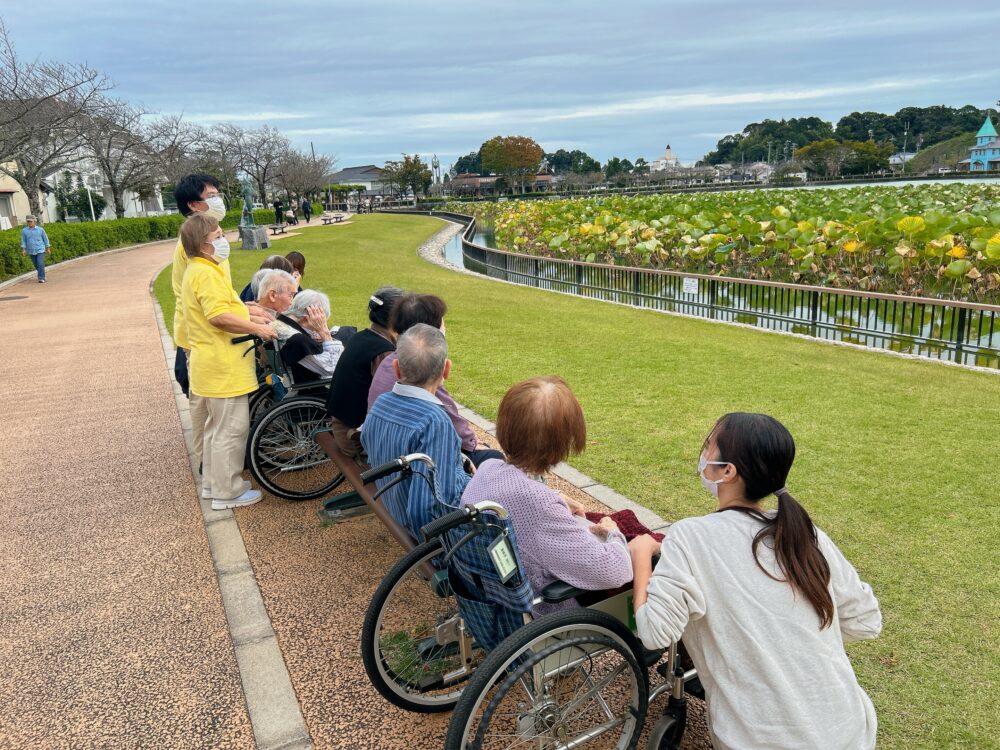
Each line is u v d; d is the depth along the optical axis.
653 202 31.08
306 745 2.52
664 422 5.84
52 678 2.91
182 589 3.55
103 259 24.20
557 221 25.02
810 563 1.92
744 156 169.12
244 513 4.35
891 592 3.29
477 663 2.75
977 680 2.69
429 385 2.76
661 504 4.25
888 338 9.72
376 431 2.82
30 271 19.31
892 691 2.64
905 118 159.75
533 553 2.22
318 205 64.50
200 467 4.95
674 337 10.02
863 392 6.75
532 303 14.02
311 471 4.89
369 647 2.42
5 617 3.36
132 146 34.16
